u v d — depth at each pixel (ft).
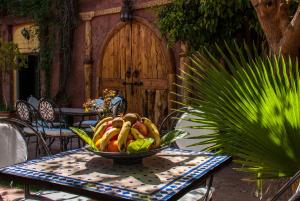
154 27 23.82
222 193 12.63
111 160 6.70
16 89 34.73
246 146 6.25
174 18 19.65
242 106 6.25
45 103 17.93
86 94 28.17
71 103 29.43
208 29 18.84
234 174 14.87
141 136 6.26
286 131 5.91
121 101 18.84
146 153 6.12
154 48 24.17
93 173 5.87
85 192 5.12
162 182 5.41
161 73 23.93
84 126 20.16
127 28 25.79
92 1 27.76
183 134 6.95
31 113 18.39
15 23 33.45
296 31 8.75
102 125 6.62
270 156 6.06
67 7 28.86
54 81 30.27
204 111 6.86
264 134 6.02
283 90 6.05
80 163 6.51
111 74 27.02
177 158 6.84
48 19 30.19
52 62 30.35
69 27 28.89
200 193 8.02
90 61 27.94
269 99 6.02
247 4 17.03
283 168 6.07
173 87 23.18
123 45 26.11
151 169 6.08
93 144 6.44
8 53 28.89
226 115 6.48
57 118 21.88
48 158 6.91
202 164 6.40
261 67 6.73
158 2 23.32
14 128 8.42
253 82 6.31
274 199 5.45
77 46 29.01
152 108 24.57
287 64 8.30
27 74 34.14
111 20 26.71
